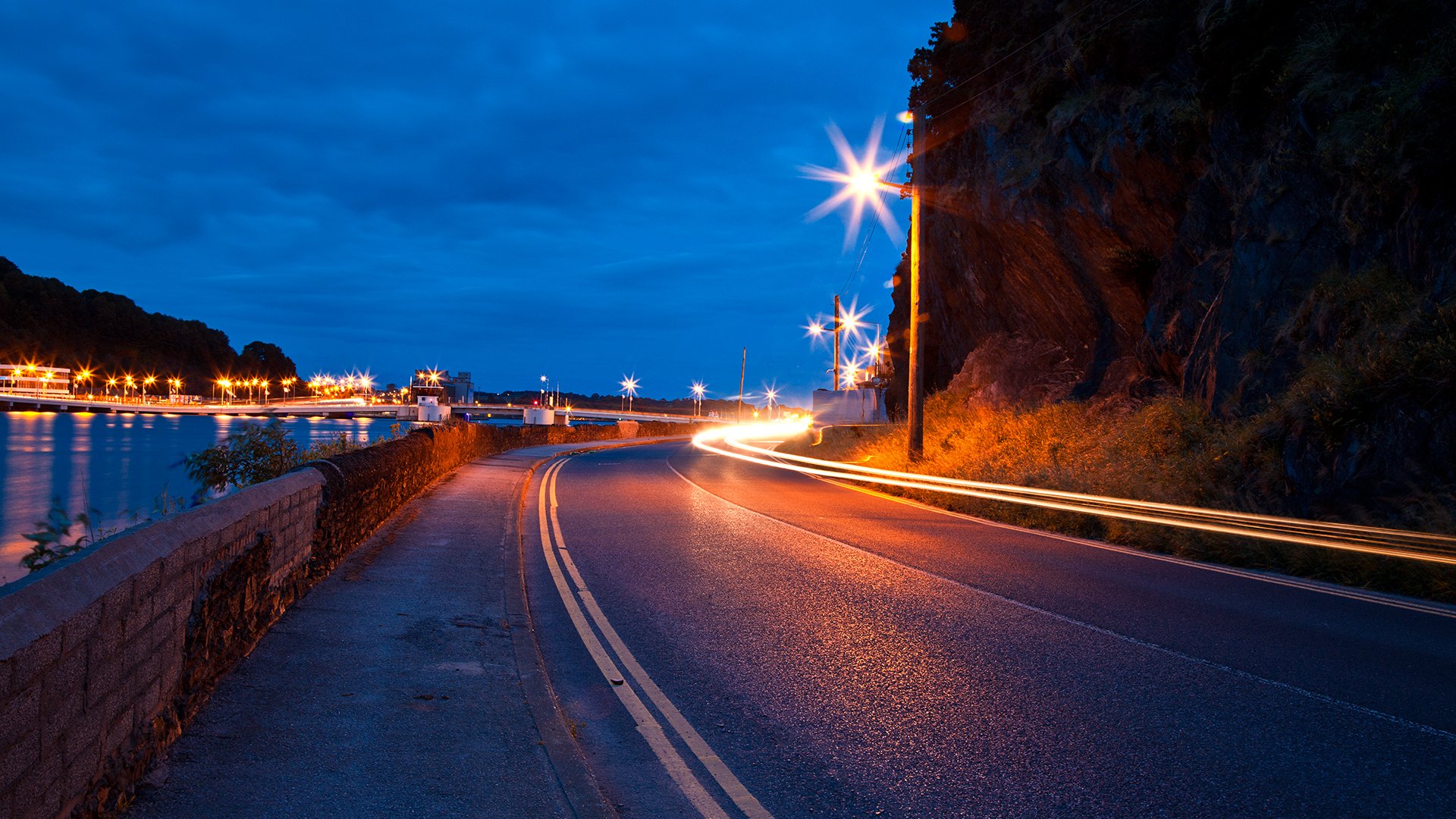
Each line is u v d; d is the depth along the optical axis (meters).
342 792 3.61
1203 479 13.42
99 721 3.04
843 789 4.08
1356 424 11.52
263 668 5.05
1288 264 15.60
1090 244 23.22
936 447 23.67
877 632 7.09
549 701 5.09
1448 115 12.58
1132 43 21.06
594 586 8.97
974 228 29.36
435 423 20.91
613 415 157.62
